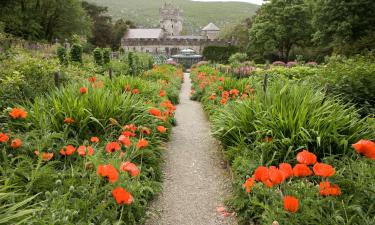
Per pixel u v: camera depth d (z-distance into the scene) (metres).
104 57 18.05
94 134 4.66
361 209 2.70
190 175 4.79
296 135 4.15
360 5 29.92
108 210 2.96
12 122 4.38
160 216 3.50
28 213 2.52
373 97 6.65
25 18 35.56
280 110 4.65
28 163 3.44
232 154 4.70
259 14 45.56
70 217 2.62
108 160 3.61
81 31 43.78
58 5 38.66
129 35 66.25
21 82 6.07
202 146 6.21
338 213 2.75
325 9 31.64
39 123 4.35
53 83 7.16
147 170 4.03
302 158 2.79
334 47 32.38
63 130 4.46
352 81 6.75
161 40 57.97
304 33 41.28
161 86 10.93
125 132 4.03
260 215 3.11
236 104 5.69
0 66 7.27
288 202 2.38
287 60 43.19
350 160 3.70
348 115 4.45
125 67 16.48
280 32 40.72
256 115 4.83
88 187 3.10
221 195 4.16
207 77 14.41
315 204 2.76
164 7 92.56
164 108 7.01
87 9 61.56
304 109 4.52
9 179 3.01
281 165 2.71
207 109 9.01
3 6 34.28
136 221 3.27
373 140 4.23
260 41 42.47
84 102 4.84
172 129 7.52
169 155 5.65
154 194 3.93
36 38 37.09
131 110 5.35
